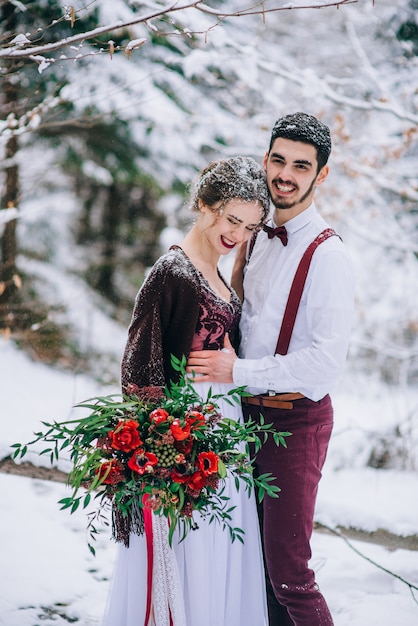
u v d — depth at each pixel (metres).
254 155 6.57
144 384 2.54
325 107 6.46
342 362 2.63
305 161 2.63
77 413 5.68
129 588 2.57
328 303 2.59
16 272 7.57
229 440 2.47
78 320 7.89
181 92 6.77
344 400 7.07
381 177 6.02
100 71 6.38
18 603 3.09
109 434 2.34
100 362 7.38
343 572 3.63
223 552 2.60
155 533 2.48
